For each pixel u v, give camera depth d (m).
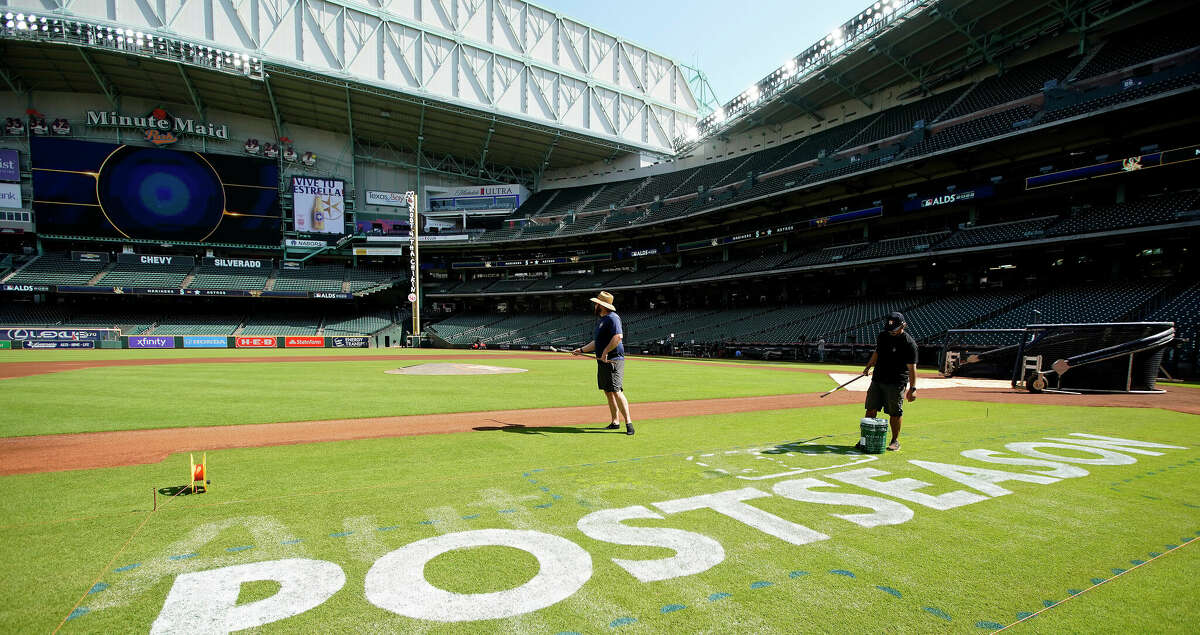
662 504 4.10
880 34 33.03
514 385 14.77
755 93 43.94
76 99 46.50
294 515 3.81
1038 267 29.70
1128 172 24.81
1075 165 27.45
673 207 48.53
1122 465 5.43
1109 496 4.40
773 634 2.32
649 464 5.42
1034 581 2.87
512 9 50.75
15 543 3.24
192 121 48.56
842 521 3.76
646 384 15.91
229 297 50.22
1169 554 3.26
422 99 46.59
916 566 3.04
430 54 47.22
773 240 43.78
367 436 7.09
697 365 27.77
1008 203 30.91
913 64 36.25
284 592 2.66
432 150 57.81
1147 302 22.84
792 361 32.31
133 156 45.97
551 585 2.77
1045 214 29.39
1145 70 24.50
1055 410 9.80
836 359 30.98
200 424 8.08
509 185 58.28
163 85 45.56
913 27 32.12
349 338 52.03
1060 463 5.50
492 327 55.53
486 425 8.05
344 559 3.06
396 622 2.39
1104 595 2.72
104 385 13.96
